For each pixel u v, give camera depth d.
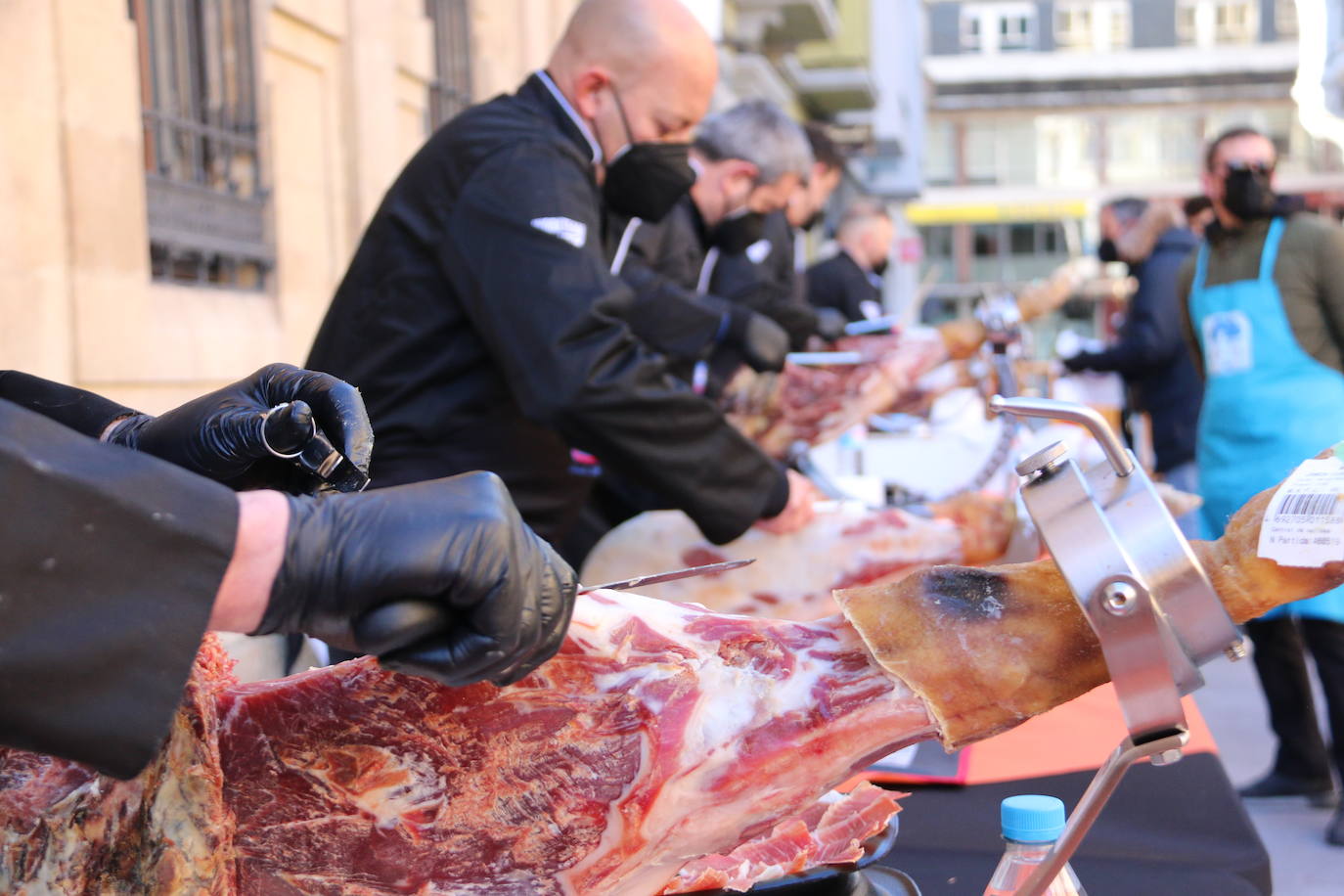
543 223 1.91
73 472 0.58
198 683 0.79
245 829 0.86
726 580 2.04
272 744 0.86
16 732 0.58
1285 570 0.73
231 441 0.90
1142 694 0.73
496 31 6.45
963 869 1.20
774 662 0.89
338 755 0.87
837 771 0.87
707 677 0.88
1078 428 3.03
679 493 1.96
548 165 1.95
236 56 3.96
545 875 0.88
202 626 0.60
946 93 46.28
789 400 2.93
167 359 3.36
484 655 0.63
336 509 0.62
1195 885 1.16
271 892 0.86
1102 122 46.06
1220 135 3.47
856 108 19.77
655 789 0.86
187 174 3.77
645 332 2.62
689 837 0.88
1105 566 0.73
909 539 2.05
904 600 0.88
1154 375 5.43
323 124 4.45
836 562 2.01
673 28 2.05
